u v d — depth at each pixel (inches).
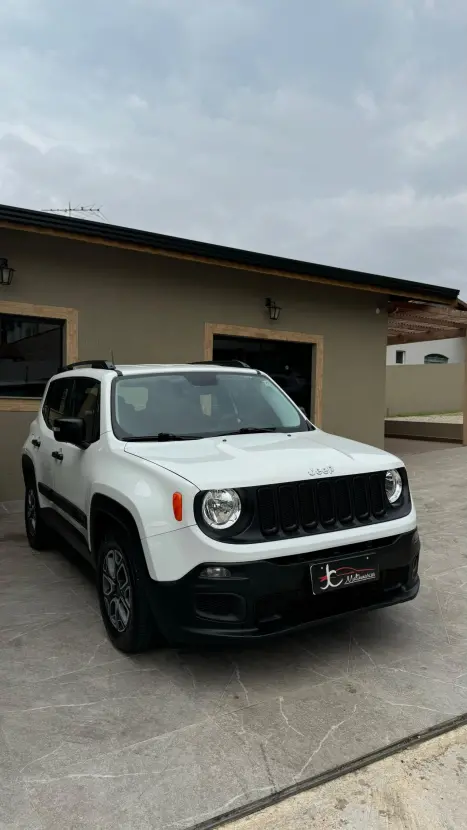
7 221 284.8
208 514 126.5
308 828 93.9
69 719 121.2
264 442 157.8
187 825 93.8
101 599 157.2
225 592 124.2
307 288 427.2
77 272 336.5
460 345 1429.6
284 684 135.8
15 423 326.3
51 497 206.2
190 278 374.9
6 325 322.7
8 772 105.0
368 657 149.2
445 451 577.0
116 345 349.7
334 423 449.4
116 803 97.8
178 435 164.6
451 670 143.0
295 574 128.0
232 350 400.8
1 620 170.6
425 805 98.8
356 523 140.3
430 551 239.8
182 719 121.6
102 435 165.2
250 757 109.6
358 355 459.2
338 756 110.2
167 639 132.3
